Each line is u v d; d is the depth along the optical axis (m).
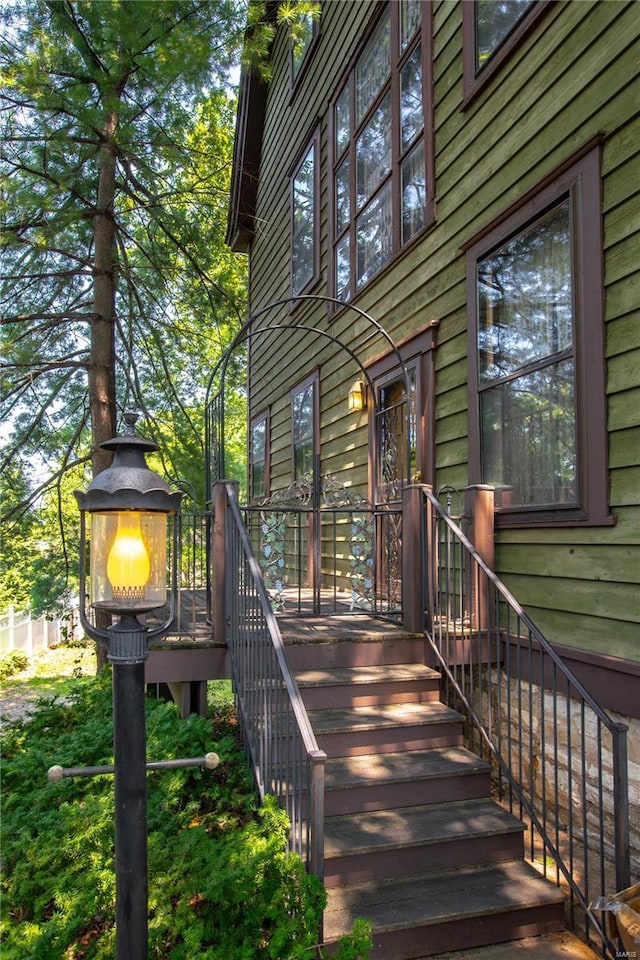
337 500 6.80
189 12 6.38
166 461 9.20
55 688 11.27
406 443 4.99
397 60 5.80
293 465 8.81
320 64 8.03
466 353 4.59
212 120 9.54
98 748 3.89
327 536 7.56
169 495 1.85
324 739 3.36
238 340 5.77
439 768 3.29
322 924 2.48
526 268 3.95
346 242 7.15
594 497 3.29
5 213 6.57
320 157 7.95
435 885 2.83
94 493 1.77
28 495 8.67
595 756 3.28
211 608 4.57
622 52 3.21
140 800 1.79
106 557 1.81
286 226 9.47
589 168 3.38
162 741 3.74
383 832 2.96
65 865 2.84
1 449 8.30
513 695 3.91
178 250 8.58
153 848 2.83
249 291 11.75
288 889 2.39
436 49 5.11
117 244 8.40
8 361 7.29
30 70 5.96
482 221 4.42
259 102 10.88
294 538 8.71
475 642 3.96
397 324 5.73
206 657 4.00
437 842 2.92
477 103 4.52
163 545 1.92
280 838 2.54
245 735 3.59
